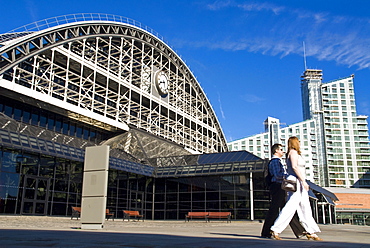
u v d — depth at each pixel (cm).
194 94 8044
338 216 9825
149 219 4791
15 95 4175
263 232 1023
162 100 6700
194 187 4719
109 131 5622
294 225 1040
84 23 5069
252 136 16738
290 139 1023
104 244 636
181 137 7038
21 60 4175
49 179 3647
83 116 4912
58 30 4656
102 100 6116
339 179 16562
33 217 3288
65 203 3775
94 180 1802
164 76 6806
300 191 983
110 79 5566
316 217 5803
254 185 4400
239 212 4362
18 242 652
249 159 4669
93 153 1853
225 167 4594
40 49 4425
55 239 738
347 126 17425
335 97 17875
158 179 4975
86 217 1766
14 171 3328
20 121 4419
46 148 3616
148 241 721
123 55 6562
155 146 5741
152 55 6675
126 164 4528
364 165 16912
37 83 4469
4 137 3250
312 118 17725
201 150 7631
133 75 6388
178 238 844
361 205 9856
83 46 5153
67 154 3834
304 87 19600
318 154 16962
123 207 4419
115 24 5650
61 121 4931
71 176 3900
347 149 17075
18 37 4503
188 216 4238
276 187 1025
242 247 604
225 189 4516
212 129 8244
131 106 6184
